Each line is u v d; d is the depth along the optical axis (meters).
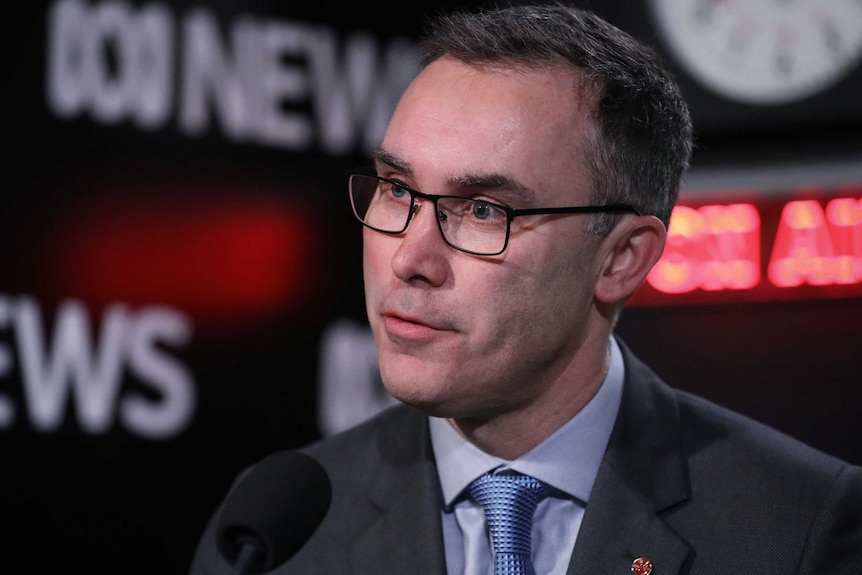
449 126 2.98
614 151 3.16
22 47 7.76
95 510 7.93
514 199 2.98
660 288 8.20
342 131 8.82
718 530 3.19
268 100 8.55
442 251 2.96
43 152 7.80
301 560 3.47
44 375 7.76
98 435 7.94
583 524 3.15
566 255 3.06
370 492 3.52
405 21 9.03
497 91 3.02
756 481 3.30
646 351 8.16
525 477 3.25
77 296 7.88
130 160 8.09
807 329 8.00
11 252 7.68
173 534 8.18
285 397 8.57
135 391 8.09
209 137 8.35
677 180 3.47
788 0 8.18
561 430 3.28
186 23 8.26
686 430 3.50
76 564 7.87
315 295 8.70
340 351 8.74
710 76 8.27
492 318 2.97
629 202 3.22
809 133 8.11
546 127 3.02
